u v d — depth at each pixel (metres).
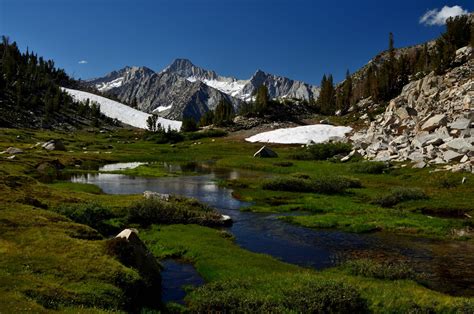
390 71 194.50
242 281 22.16
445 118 79.94
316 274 24.58
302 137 137.88
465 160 61.19
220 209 47.16
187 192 58.28
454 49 165.88
